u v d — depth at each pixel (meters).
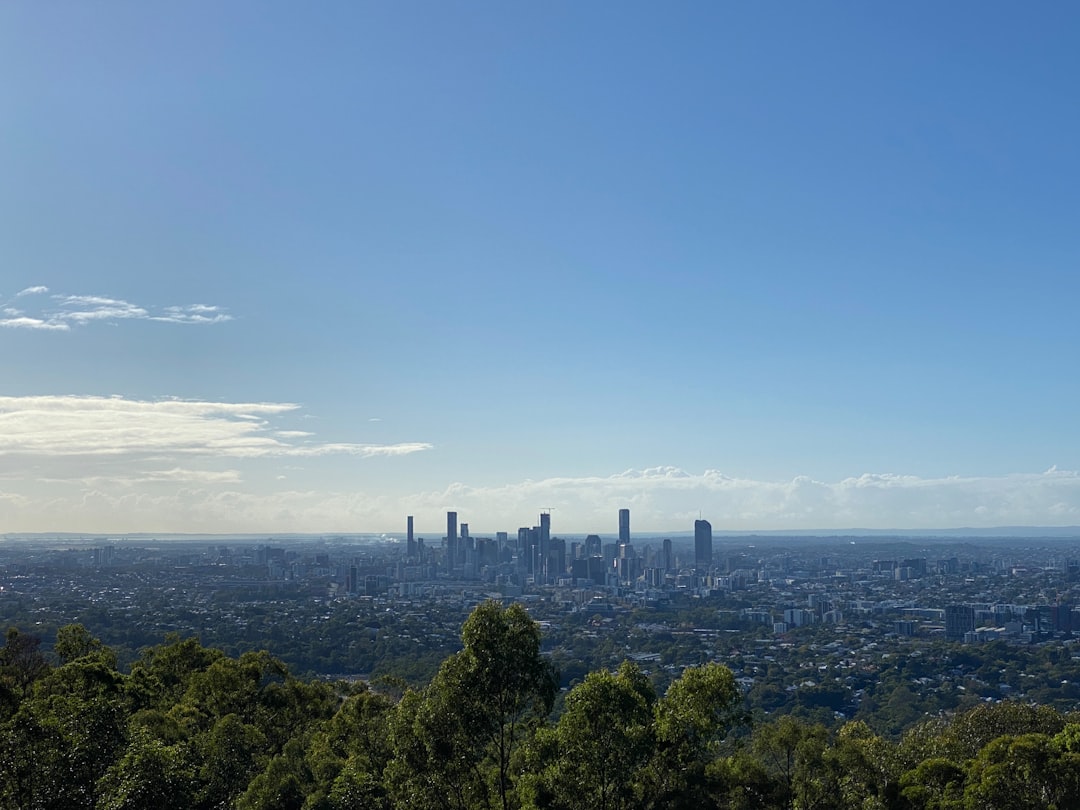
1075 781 45.50
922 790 47.62
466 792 42.28
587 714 42.28
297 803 53.69
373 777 52.72
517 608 41.91
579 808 42.00
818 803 50.78
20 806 39.09
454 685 40.50
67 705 44.62
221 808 53.22
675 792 45.50
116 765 41.16
